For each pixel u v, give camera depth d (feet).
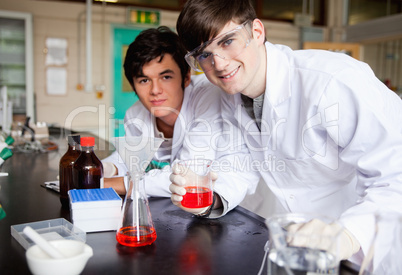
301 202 5.23
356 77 3.87
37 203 4.43
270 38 22.09
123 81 19.39
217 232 3.59
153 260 2.96
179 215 4.09
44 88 18.03
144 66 5.44
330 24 23.65
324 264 2.11
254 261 2.96
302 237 2.15
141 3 19.40
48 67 17.99
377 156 3.56
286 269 2.18
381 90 4.20
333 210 5.05
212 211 4.15
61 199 4.29
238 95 4.95
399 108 4.49
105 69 18.99
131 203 3.26
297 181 5.14
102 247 3.19
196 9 3.80
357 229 3.00
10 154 5.78
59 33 18.04
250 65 3.98
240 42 3.78
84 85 18.42
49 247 2.51
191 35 3.90
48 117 18.22
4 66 16.70
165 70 5.49
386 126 3.56
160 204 4.50
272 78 4.35
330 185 5.01
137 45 5.44
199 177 3.70
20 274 2.67
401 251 2.35
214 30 3.74
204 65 3.96
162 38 5.49
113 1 18.30
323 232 2.30
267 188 6.78
